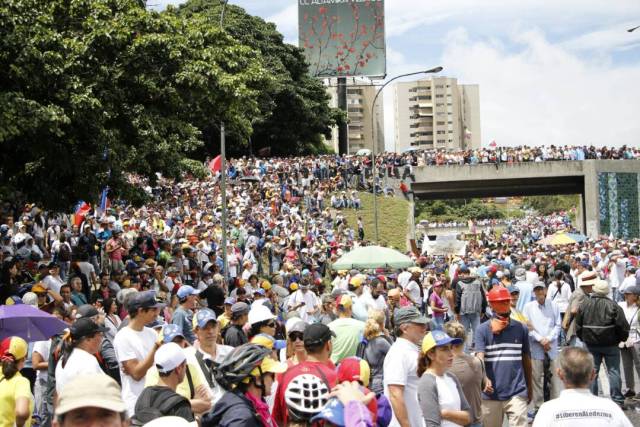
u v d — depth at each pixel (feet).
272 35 240.73
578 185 226.58
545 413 18.79
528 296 51.47
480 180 209.05
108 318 36.96
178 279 63.05
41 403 34.86
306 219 148.05
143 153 73.26
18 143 58.39
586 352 18.97
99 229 83.10
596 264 93.66
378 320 30.81
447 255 120.47
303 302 58.85
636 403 43.21
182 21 65.26
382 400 16.70
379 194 189.88
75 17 60.29
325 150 272.10
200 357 24.13
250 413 17.95
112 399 10.43
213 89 64.23
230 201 141.79
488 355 30.71
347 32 218.18
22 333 32.53
